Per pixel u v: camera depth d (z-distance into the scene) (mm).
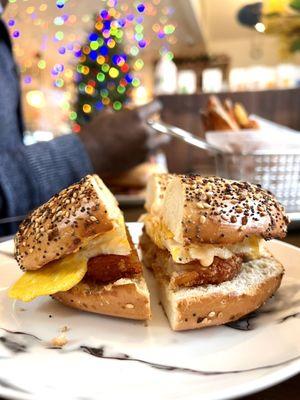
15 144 420
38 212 215
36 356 167
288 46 1509
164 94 646
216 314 186
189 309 183
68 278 192
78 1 1001
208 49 1917
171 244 207
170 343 177
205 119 430
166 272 219
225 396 129
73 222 194
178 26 1450
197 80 1701
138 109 438
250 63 2127
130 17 979
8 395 137
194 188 201
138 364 161
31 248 201
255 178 345
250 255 211
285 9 958
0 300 214
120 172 438
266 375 138
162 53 1682
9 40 464
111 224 196
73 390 142
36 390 141
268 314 192
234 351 166
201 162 588
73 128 663
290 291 208
